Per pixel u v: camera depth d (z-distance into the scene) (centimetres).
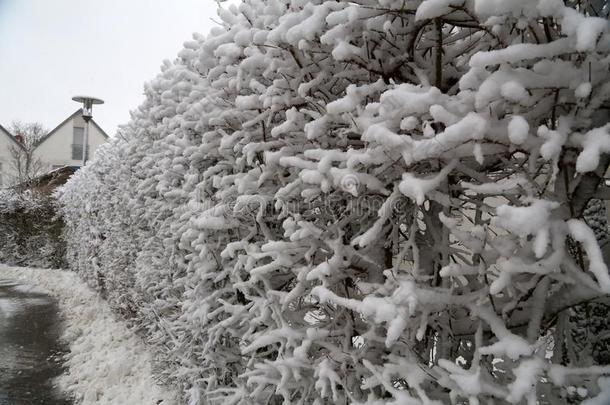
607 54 150
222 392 374
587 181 166
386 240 244
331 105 202
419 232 237
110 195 824
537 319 177
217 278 343
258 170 297
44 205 1680
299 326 277
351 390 227
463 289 206
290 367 242
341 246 233
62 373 625
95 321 878
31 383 586
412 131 195
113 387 554
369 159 191
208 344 352
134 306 696
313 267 256
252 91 324
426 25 215
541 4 140
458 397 191
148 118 557
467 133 156
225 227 325
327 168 210
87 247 1127
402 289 178
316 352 260
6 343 757
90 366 625
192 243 346
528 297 188
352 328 245
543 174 183
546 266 154
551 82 153
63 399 538
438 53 206
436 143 164
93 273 1092
